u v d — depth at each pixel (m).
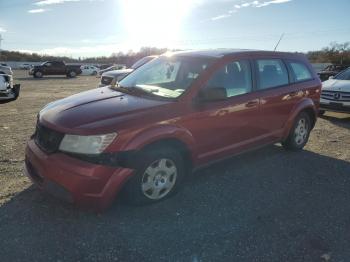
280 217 4.01
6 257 3.15
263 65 5.50
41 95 16.66
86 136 3.57
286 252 3.37
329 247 3.47
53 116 3.97
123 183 3.69
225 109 4.69
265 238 3.59
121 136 3.66
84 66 49.38
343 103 9.72
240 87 5.03
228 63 4.90
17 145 6.41
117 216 3.88
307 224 3.88
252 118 5.16
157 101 4.27
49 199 4.17
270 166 5.61
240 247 3.42
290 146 6.25
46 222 3.71
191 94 4.38
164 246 3.40
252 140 5.30
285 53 6.10
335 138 7.58
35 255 3.19
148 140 3.81
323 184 4.98
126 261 3.17
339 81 10.52
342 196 4.62
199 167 4.61
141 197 3.95
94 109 4.01
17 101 13.54
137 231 3.62
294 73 6.12
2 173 4.97
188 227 3.73
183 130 4.16
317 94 6.53
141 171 3.85
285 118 5.85
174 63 5.02
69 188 3.53
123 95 4.54
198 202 4.29
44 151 3.82
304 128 6.44
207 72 4.61
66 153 3.64
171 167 4.17
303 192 4.70
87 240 3.44
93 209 3.67
